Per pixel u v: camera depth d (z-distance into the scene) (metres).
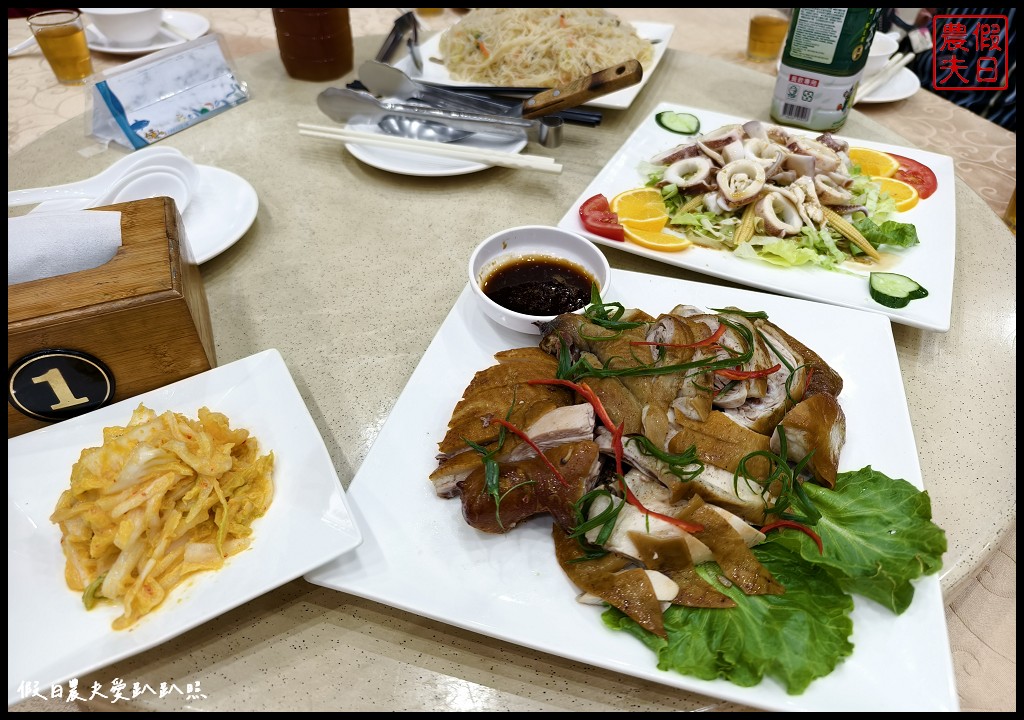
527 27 0.78
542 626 0.30
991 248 0.55
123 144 0.67
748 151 0.57
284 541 0.31
